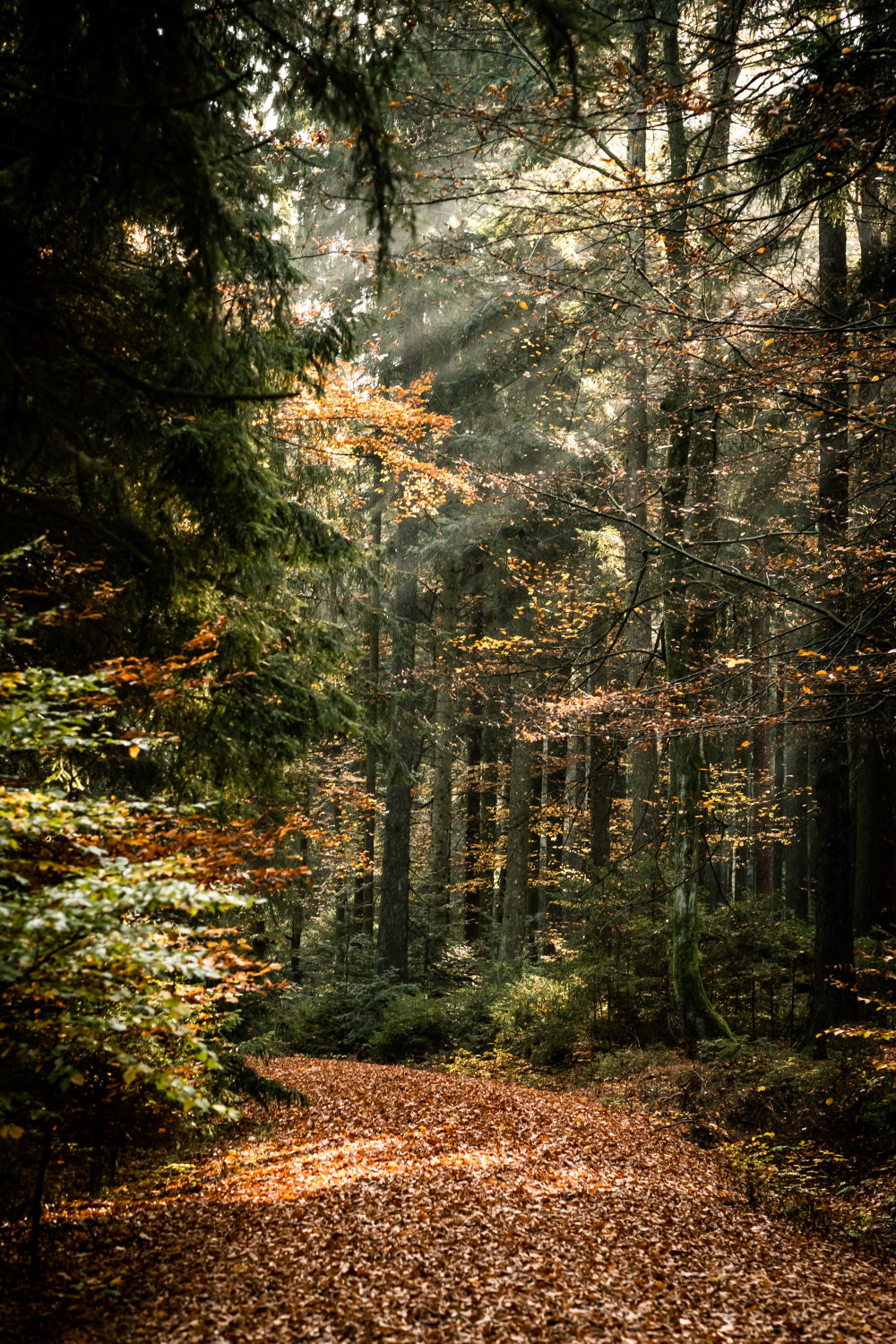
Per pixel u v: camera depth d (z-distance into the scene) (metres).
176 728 7.68
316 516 8.64
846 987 10.88
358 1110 10.38
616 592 17.16
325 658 9.10
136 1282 5.03
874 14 7.15
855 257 17.03
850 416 8.07
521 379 19.66
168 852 4.37
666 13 10.41
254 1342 4.31
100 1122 6.92
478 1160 7.92
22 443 5.71
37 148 4.68
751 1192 7.55
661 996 14.50
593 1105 11.30
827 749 11.99
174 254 6.74
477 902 26.45
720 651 12.87
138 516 7.21
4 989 3.88
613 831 22.09
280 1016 10.53
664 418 13.98
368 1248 5.62
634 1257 5.85
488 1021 17.64
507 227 13.27
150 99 4.66
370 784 25.45
